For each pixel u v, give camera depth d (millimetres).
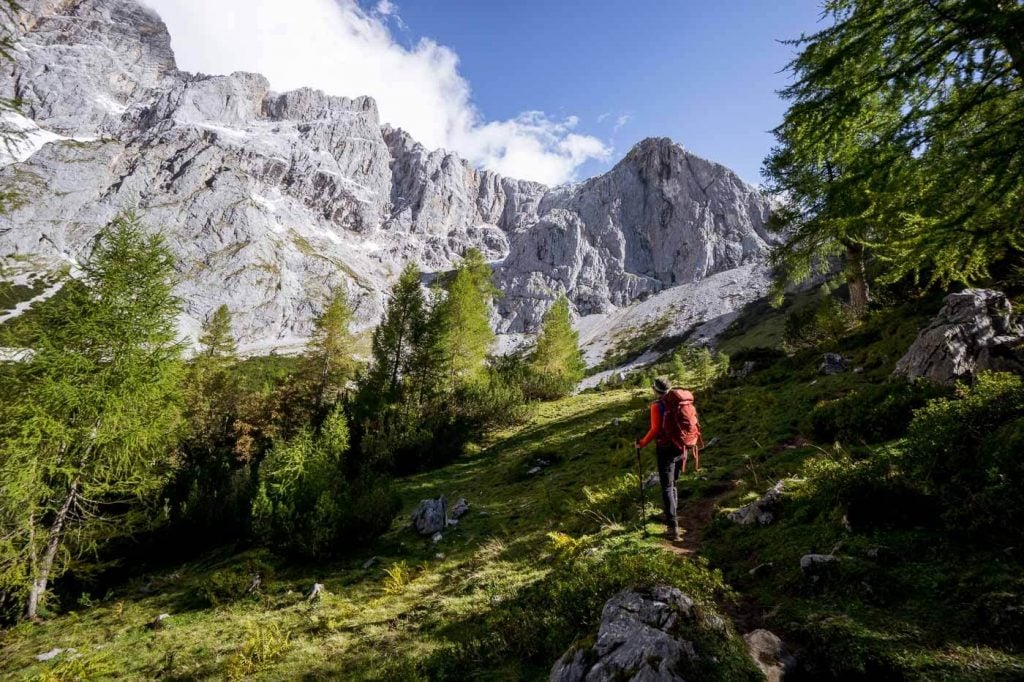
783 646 3674
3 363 13023
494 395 30141
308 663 6633
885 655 3252
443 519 12805
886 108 5582
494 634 5457
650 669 3285
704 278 191125
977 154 4512
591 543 7273
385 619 7602
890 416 8078
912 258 5176
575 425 24078
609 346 148750
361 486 14352
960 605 3520
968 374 8578
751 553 5574
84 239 172125
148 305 14977
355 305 198750
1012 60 4516
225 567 13820
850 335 17656
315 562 12117
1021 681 2709
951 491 4797
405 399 32531
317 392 38281
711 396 17969
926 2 4691
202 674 7207
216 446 34281
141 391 14469
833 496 5473
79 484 14164
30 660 9664
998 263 11984
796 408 11867
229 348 48906
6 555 12031
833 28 5562
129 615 11320
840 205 5977
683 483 9180
